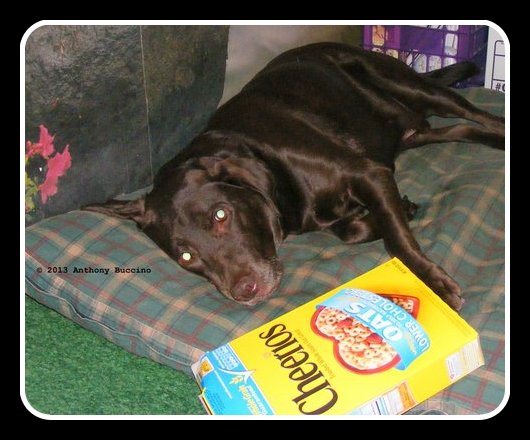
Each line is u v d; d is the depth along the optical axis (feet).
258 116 8.93
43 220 8.52
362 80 10.11
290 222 8.85
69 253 8.18
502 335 7.21
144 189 9.66
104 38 8.43
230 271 7.99
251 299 7.89
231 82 11.07
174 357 7.51
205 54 10.15
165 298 7.86
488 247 8.43
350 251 8.68
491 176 9.16
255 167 8.45
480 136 10.10
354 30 12.41
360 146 9.07
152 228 8.39
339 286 7.75
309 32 11.74
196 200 8.18
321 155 8.69
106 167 9.14
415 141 10.37
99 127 8.80
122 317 7.73
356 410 6.46
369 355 6.64
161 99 9.53
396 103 10.16
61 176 8.63
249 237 8.18
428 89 10.16
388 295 7.11
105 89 8.66
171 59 9.50
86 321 7.89
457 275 8.11
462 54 11.85
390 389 6.49
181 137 10.19
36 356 7.80
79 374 7.64
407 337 6.64
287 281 8.23
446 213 8.77
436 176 9.68
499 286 7.75
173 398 7.39
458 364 6.68
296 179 8.71
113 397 7.40
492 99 11.05
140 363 7.79
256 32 11.21
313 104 9.18
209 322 7.60
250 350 6.88
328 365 6.66
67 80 8.21
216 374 6.79
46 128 8.23
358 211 9.05
